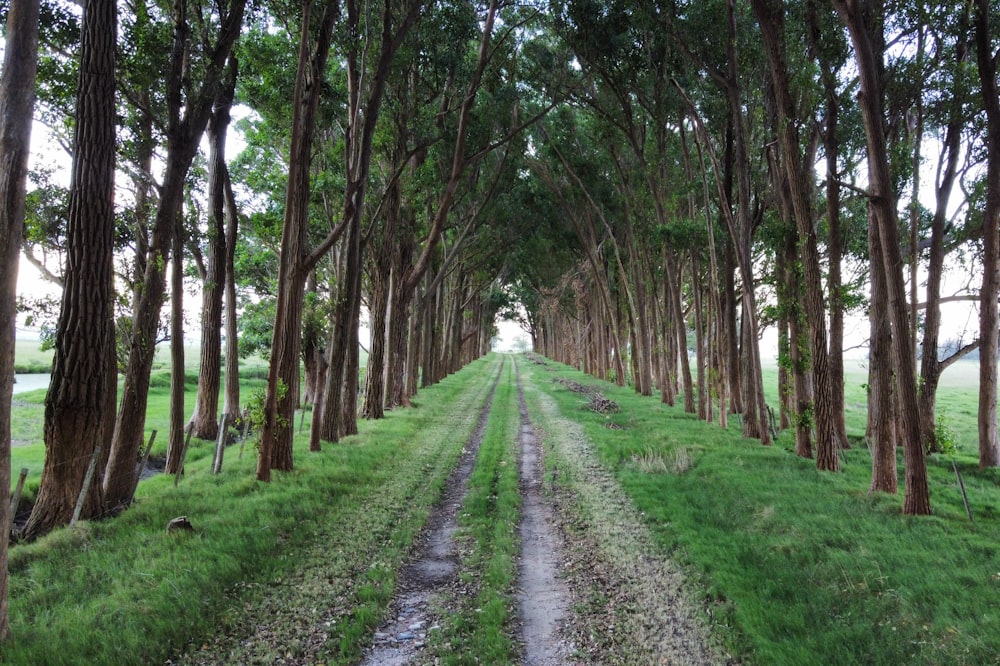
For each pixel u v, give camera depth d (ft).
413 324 99.40
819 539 24.86
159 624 17.33
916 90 43.80
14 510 24.67
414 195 69.15
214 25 40.32
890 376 34.81
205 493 31.53
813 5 42.14
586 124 86.38
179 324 40.70
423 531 29.14
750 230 60.39
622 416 74.90
